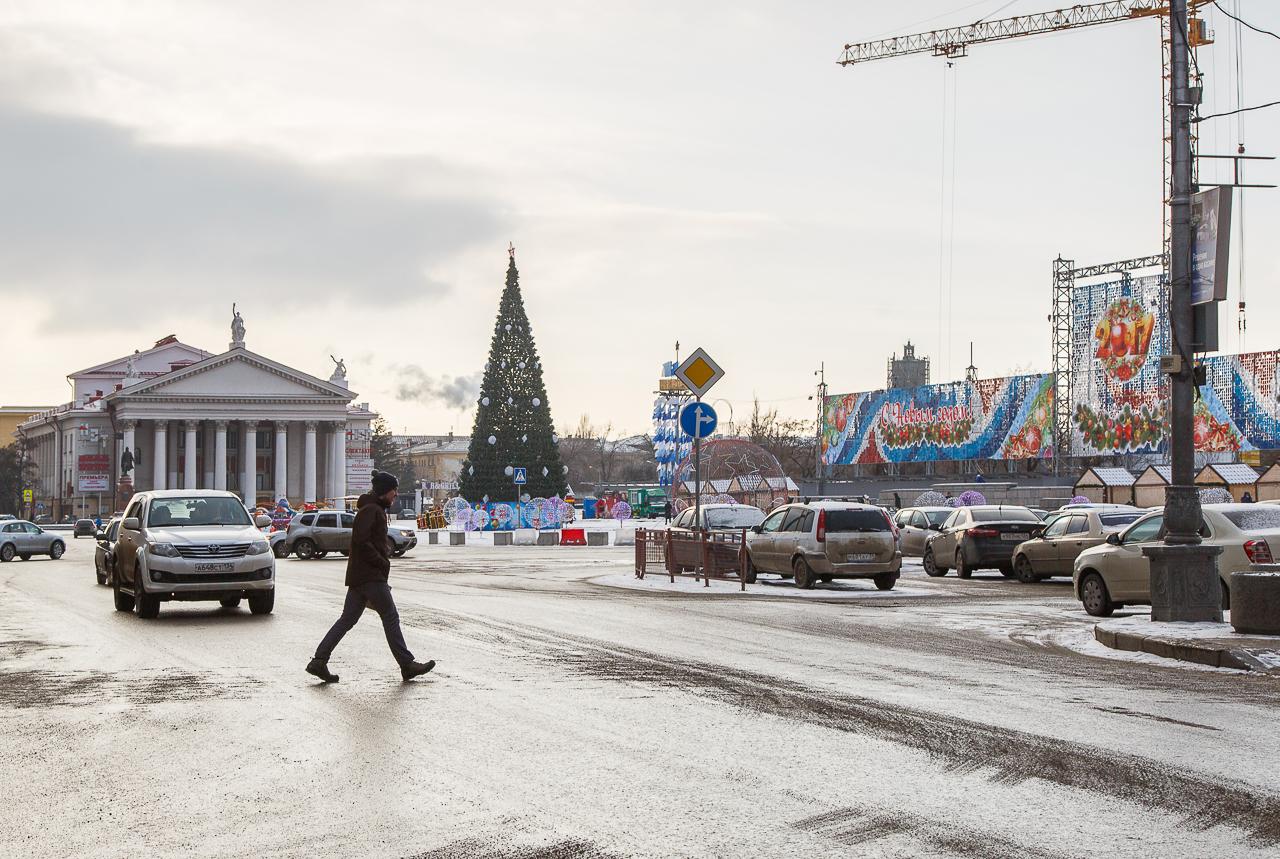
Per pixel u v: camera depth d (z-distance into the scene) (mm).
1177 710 10086
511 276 89438
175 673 12719
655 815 6848
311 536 46469
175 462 128875
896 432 96938
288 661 13617
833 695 10859
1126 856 6039
